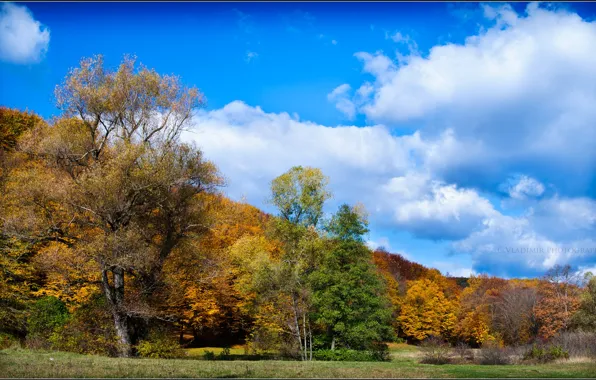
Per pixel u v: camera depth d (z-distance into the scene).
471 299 69.44
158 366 14.73
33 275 31.48
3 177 29.14
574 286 53.25
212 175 26.47
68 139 24.33
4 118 44.06
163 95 26.17
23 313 26.06
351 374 13.50
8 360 14.33
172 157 24.97
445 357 29.62
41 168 25.27
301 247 35.97
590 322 42.66
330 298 31.98
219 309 43.44
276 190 37.81
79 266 23.36
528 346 28.17
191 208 26.30
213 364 16.36
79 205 23.45
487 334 60.84
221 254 29.09
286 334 33.75
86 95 24.61
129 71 25.73
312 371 14.25
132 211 24.62
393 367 17.14
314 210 37.81
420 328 66.50
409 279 89.31
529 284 76.75
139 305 23.98
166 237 26.12
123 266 23.05
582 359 21.55
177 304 33.19
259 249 39.91
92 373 12.27
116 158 23.42
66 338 22.88
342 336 33.16
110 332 23.73
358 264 33.38
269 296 33.31
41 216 24.19
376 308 33.38
